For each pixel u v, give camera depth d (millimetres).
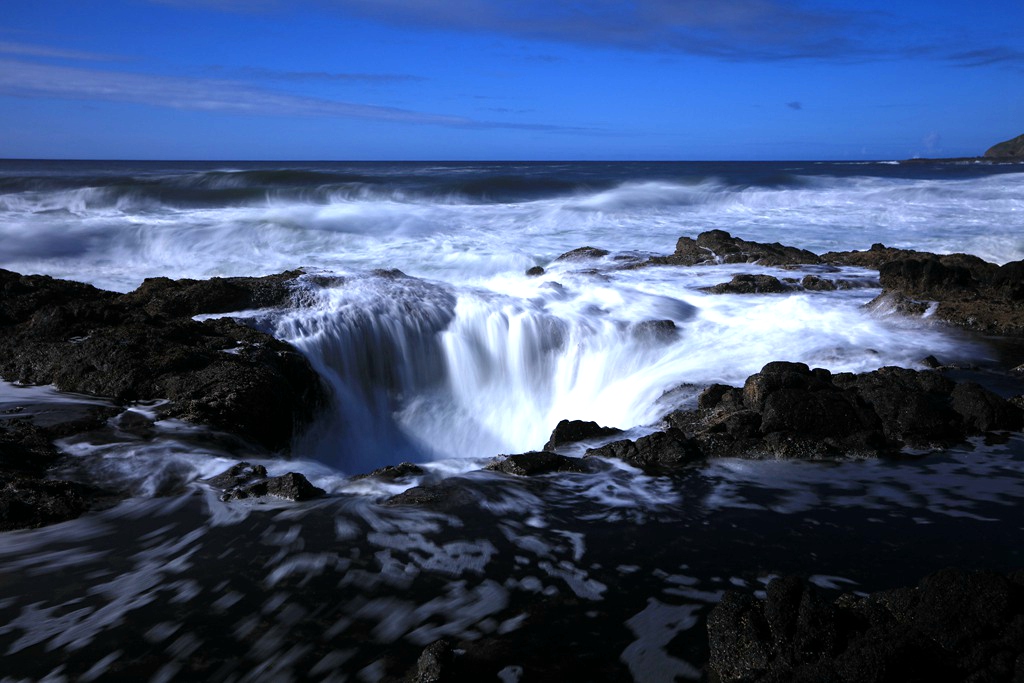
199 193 28578
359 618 3730
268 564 4246
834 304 10312
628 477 5527
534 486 5340
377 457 8086
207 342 7699
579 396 8727
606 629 3629
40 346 7371
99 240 18766
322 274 9992
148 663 3396
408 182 40438
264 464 5875
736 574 4129
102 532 4617
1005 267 10219
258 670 3346
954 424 6348
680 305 10227
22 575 4133
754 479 5480
